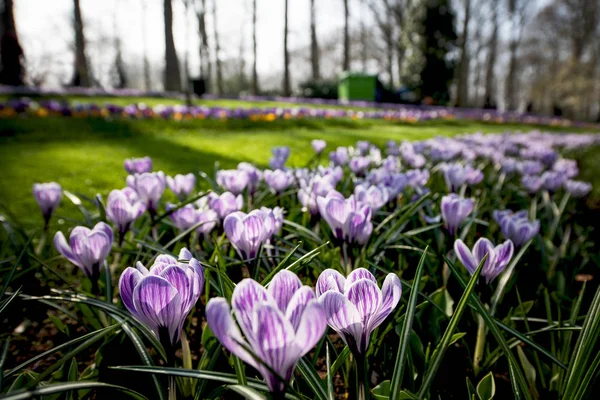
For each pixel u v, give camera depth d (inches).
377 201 79.6
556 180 131.0
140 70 2464.3
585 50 1681.8
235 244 53.8
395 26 1526.8
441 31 1268.5
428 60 1284.4
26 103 405.1
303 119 499.5
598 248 126.3
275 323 26.4
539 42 1925.4
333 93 1305.4
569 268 96.3
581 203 174.1
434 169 169.2
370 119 605.0
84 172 206.2
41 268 90.4
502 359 68.2
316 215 86.7
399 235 83.2
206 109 433.1
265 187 133.9
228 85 2010.3
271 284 31.5
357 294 34.3
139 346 48.8
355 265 71.2
